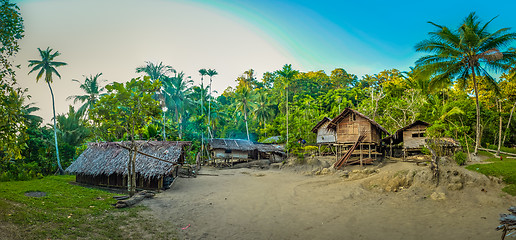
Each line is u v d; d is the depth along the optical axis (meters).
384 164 25.16
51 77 33.75
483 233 10.94
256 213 14.48
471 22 24.28
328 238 11.32
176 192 18.97
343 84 76.50
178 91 50.12
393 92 45.56
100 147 22.83
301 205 15.89
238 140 40.91
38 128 36.56
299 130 40.34
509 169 17.42
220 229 12.18
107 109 16.78
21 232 8.87
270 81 88.56
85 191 17.72
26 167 27.34
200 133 41.75
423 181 17.52
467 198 15.24
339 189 18.59
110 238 10.05
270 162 37.31
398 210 14.48
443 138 24.67
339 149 29.91
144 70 47.84
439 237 10.95
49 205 12.36
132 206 14.45
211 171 31.48
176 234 11.27
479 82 32.31
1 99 10.28
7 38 10.48
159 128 38.06
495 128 31.22
